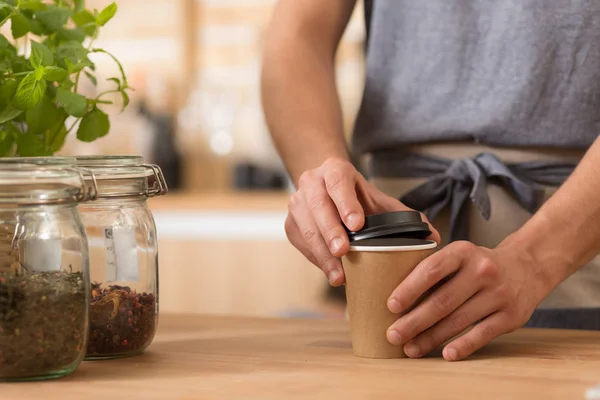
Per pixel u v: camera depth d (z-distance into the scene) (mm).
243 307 3246
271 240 3217
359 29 3746
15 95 985
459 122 1336
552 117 1299
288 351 1024
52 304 875
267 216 3219
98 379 888
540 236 1045
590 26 1278
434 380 855
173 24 4027
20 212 886
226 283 3256
